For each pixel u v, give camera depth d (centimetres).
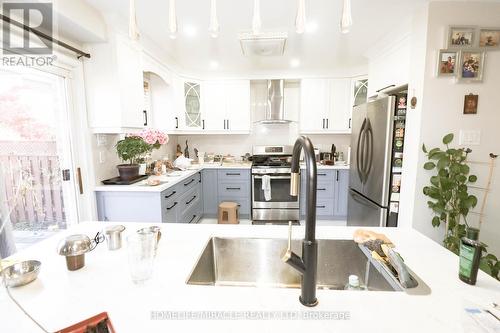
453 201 195
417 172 210
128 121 223
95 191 220
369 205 258
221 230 125
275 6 189
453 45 195
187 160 345
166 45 267
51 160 195
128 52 222
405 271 79
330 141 414
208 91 385
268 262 117
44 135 187
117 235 104
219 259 119
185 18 207
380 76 276
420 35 203
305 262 66
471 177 194
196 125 383
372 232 115
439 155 195
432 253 100
